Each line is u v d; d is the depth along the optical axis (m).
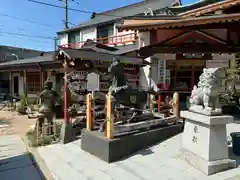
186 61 10.49
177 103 6.75
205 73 4.09
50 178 4.14
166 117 6.59
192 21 7.09
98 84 8.70
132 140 5.02
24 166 4.82
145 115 6.26
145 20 8.83
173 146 5.34
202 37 8.80
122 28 8.42
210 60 9.20
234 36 8.79
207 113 3.92
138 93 5.95
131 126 5.21
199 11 8.40
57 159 5.02
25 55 24.95
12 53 23.92
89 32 17.08
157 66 9.77
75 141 6.19
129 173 4.09
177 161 4.45
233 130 6.21
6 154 5.57
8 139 7.01
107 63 7.94
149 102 7.03
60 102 7.14
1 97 18.70
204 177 3.72
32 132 7.32
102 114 6.61
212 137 3.85
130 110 6.04
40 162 4.90
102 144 4.74
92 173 4.20
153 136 5.61
